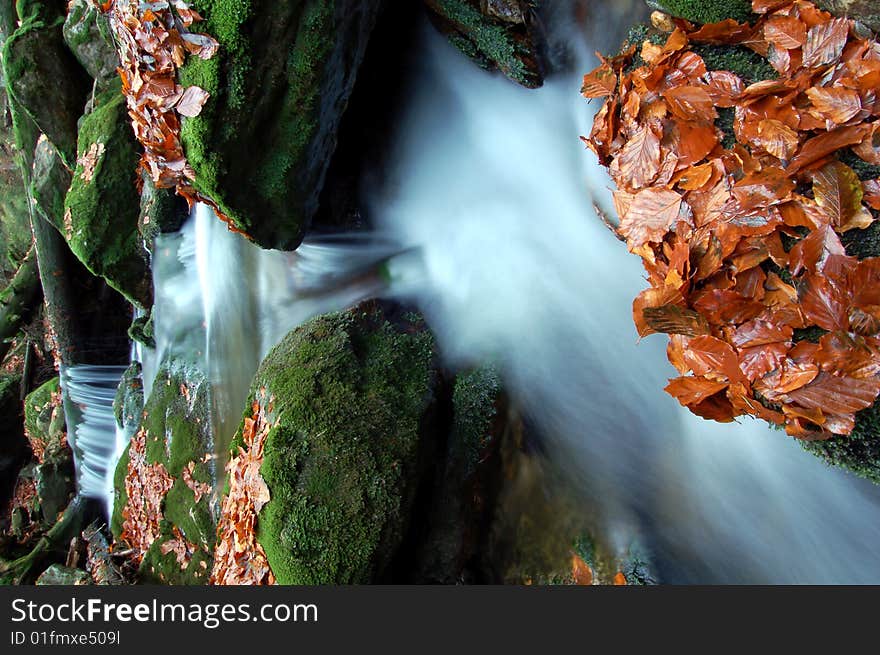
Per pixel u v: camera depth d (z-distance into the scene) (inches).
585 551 124.5
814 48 88.0
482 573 134.6
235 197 123.3
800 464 104.0
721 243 90.0
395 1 141.1
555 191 139.5
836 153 86.5
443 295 154.3
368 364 133.6
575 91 131.3
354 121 155.9
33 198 228.5
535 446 135.0
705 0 97.2
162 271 201.0
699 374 91.8
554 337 137.6
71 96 206.2
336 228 164.7
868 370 80.5
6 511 319.6
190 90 113.3
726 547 115.0
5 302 303.1
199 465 183.8
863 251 84.0
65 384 273.0
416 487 121.6
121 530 214.8
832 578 105.0
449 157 155.4
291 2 107.7
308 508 113.1
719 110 96.3
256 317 176.6
